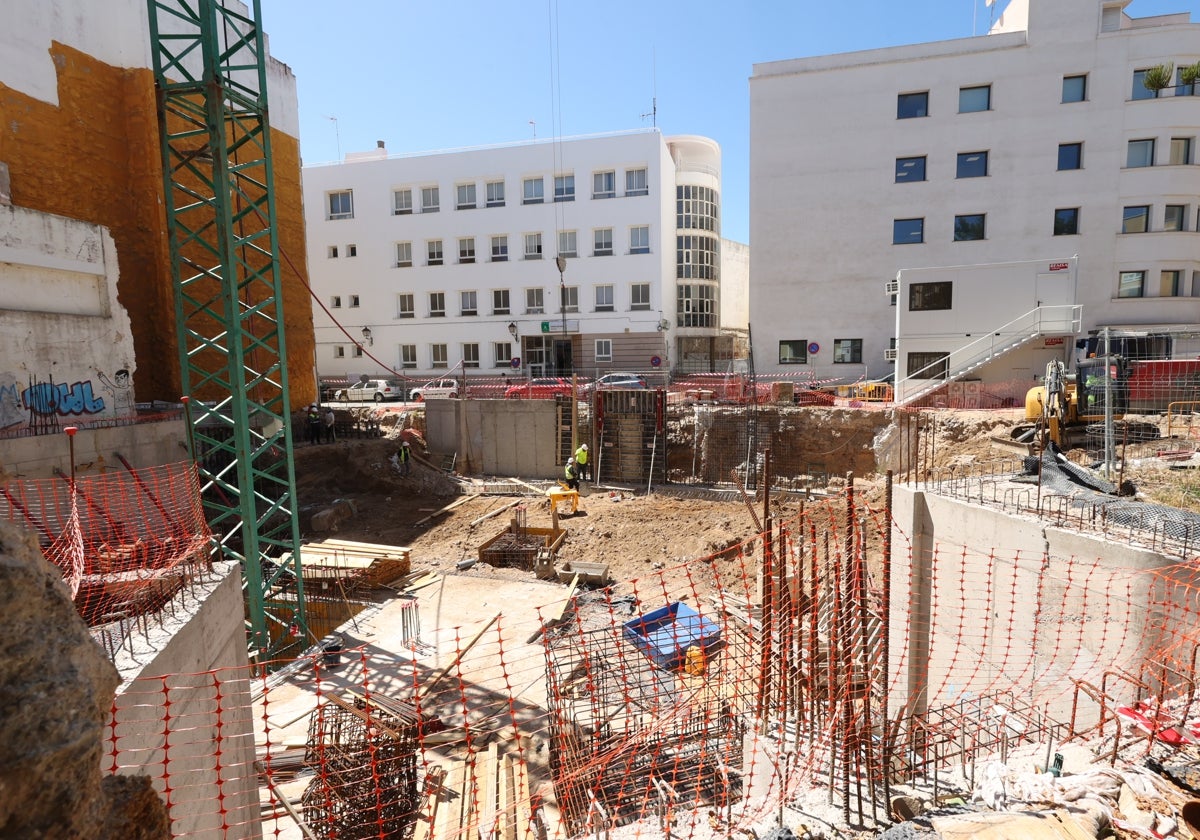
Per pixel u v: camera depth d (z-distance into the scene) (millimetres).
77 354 12109
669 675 8992
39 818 2264
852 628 5410
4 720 2199
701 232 41406
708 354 42281
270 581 11852
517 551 16312
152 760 4605
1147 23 28594
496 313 38594
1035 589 7652
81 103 18266
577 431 24328
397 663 10734
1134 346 16141
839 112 29656
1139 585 6480
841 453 21703
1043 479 9719
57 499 9164
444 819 6961
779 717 6301
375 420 27109
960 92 28469
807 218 30422
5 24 16266
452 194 38562
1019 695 7566
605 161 36500
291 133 26328
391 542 18406
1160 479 9773
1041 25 27312
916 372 23953
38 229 11383
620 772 7188
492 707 9352
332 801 6672
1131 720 4953
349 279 40062
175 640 5211
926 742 6172
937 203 28953
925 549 9844
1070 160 27797
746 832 4480
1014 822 3756
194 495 10914
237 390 11117
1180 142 27250
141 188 19812
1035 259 28156
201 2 10320
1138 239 27250
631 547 16938
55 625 2523
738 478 21750
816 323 30719
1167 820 3848
